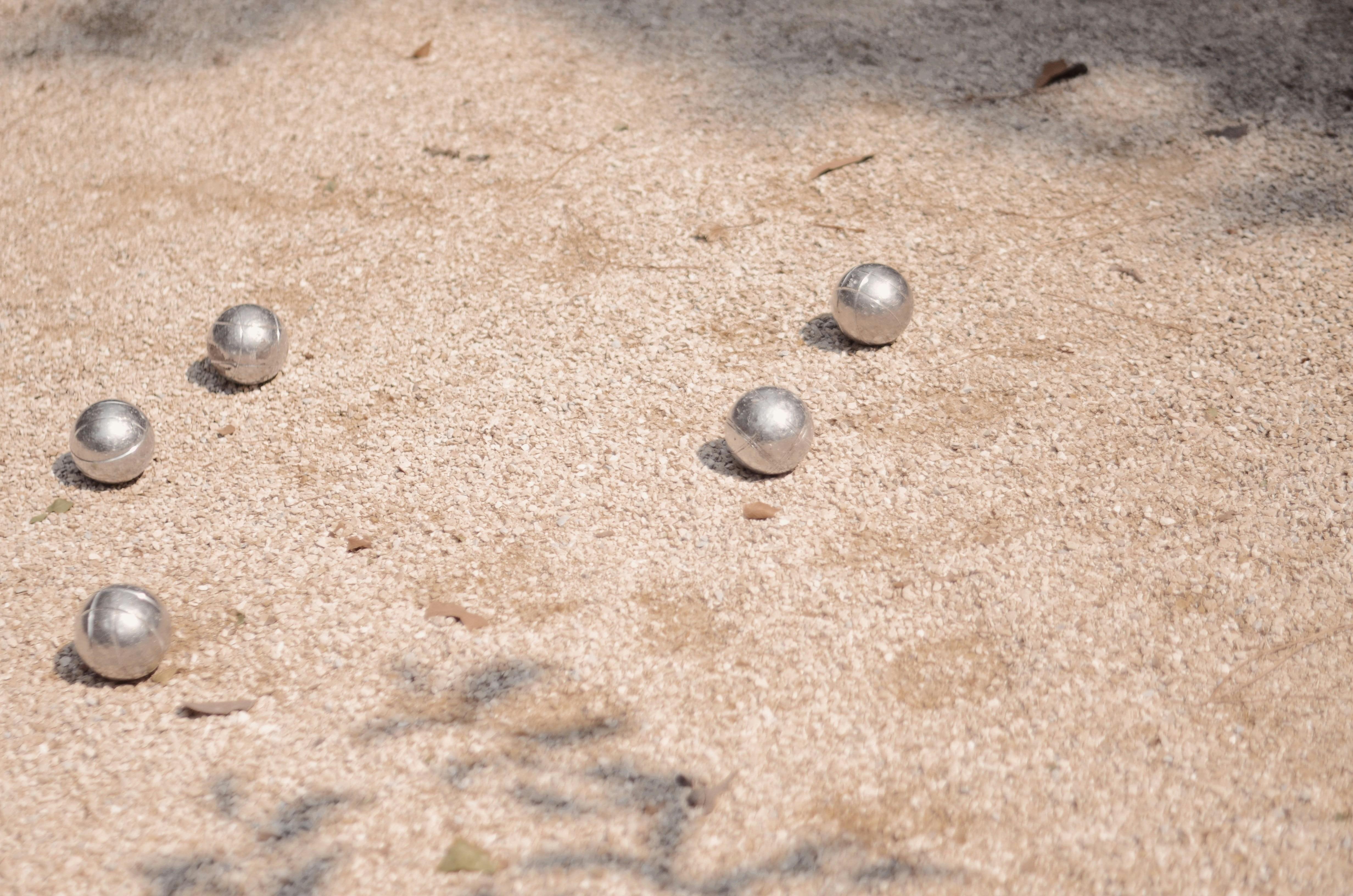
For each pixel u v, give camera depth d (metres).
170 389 3.46
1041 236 3.56
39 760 3.12
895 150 3.67
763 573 3.23
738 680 3.16
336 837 3.06
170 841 3.06
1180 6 3.88
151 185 3.71
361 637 3.20
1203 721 3.12
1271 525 3.25
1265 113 3.71
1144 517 3.27
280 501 3.32
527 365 3.44
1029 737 3.12
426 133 3.75
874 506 3.29
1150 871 3.03
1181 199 3.60
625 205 3.62
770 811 3.07
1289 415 3.35
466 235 3.60
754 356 3.44
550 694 3.15
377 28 3.93
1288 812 3.06
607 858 3.04
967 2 3.91
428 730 3.13
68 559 3.28
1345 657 3.16
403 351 3.47
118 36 3.96
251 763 3.11
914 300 3.49
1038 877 3.03
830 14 3.90
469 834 3.06
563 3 3.96
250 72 3.87
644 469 3.33
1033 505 3.28
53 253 3.62
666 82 3.79
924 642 3.18
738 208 3.61
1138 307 3.47
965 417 3.36
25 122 3.82
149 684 3.17
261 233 3.63
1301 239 3.53
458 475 3.34
